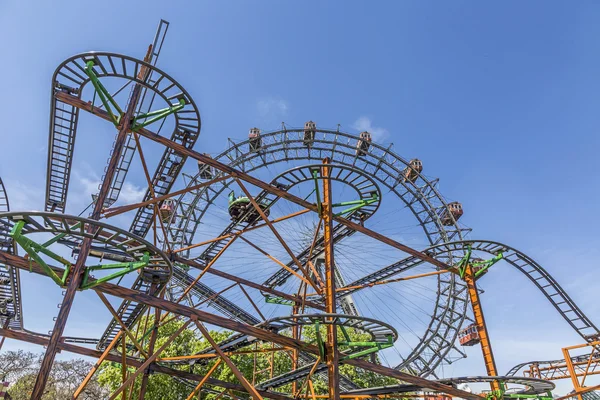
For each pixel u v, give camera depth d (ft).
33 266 58.49
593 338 130.52
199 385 76.28
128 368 100.94
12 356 197.16
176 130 78.02
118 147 64.49
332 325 70.13
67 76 64.85
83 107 65.26
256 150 176.14
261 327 69.15
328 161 83.92
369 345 70.03
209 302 147.13
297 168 82.84
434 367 162.40
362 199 92.94
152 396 132.26
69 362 212.02
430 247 105.50
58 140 71.92
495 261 105.29
